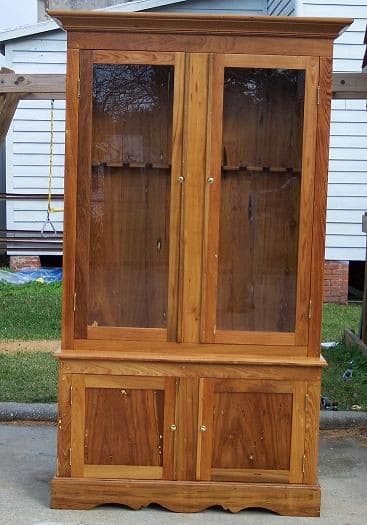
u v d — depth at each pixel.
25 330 7.61
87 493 3.45
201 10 10.75
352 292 11.23
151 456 3.46
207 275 3.43
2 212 12.90
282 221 3.48
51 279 11.07
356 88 5.38
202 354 3.45
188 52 3.35
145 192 3.48
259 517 3.42
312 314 3.45
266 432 3.45
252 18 3.26
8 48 10.70
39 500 3.57
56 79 5.62
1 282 10.68
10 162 10.79
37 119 10.75
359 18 9.68
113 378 3.42
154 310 3.49
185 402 3.43
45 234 10.64
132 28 3.32
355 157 9.92
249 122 3.45
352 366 6.26
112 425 3.45
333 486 3.85
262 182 3.47
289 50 3.34
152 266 3.49
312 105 3.37
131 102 3.44
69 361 3.42
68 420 3.44
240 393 3.43
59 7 13.86
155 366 3.41
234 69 3.38
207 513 3.45
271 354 3.46
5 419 4.86
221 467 3.46
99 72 3.40
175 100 3.37
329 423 4.84
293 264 3.47
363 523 3.39
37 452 4.26
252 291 3.48
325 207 3.41
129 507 3.46
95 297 3.48
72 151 3.39
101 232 3.48
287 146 3.46
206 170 3.40
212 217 3.42
